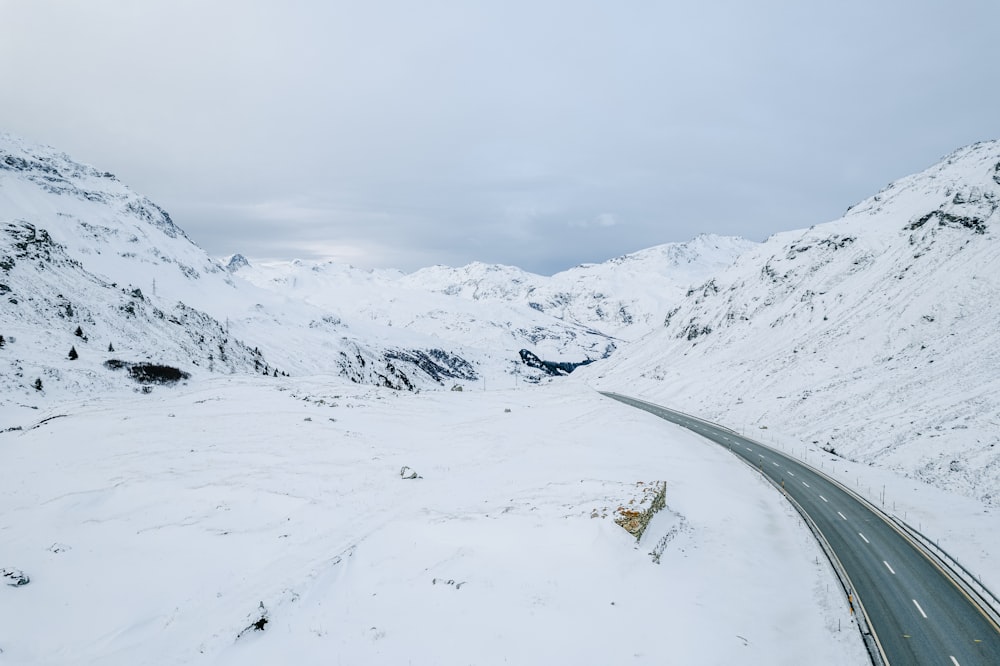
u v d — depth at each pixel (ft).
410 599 68.59
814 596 82.94
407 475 122.62
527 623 63.98
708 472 148.36
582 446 165.48
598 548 79.61
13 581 66.13
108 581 71.31
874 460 173.47
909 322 273.13
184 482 108.58
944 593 84.84
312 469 123.85
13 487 104.94
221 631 60.18
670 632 65.72
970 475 144.56
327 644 58.95
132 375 208.13
